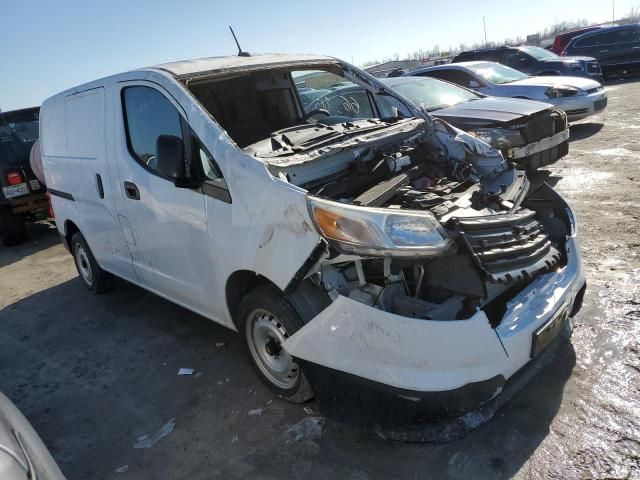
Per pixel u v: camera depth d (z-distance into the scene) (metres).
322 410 2.78
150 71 3.63
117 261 4.57
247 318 3.16
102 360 4.11
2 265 7.55
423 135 4.01
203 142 3.13
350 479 2.54
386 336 2.42
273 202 2.73
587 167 7.52
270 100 4.46
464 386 2.39
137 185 3.77
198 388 3.50
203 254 3.31
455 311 2.56
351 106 5.34
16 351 4.54
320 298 2.73
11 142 8.37
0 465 1.82
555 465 2.46
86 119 4.38
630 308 3.67
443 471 2.51
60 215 5.29
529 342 2.62
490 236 2.70
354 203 2.80
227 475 2.69
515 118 6.43
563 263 3.09
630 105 12.54
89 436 3.19
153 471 2.81
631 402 2.79
